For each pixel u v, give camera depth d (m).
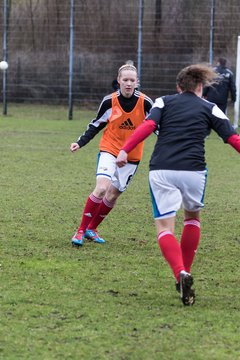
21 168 31.98
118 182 18.34
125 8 65.50
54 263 16.25
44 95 68.19
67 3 66.25
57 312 12.65
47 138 44.47
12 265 15.96
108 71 66.25
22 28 67.25
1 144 40.84
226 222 21.47
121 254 17.31
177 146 13.35
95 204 17.92
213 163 35.31
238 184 29.12
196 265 16.41
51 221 20.97
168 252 13.32
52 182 28.34
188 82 13.83
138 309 12.93
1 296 13.55
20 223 20.55
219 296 13.91
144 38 64.81
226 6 62.00
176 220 21.86
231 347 11.12
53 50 67.31
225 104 46.78
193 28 63.44
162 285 14.62
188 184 13.34
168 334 11.63
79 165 33.41
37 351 10.80
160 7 64.06
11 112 63.69
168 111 13.62
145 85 64.69
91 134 18.22
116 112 18.00
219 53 62.34
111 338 11.39
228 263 16.66
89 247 17.97
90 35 66.12
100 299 13.50
